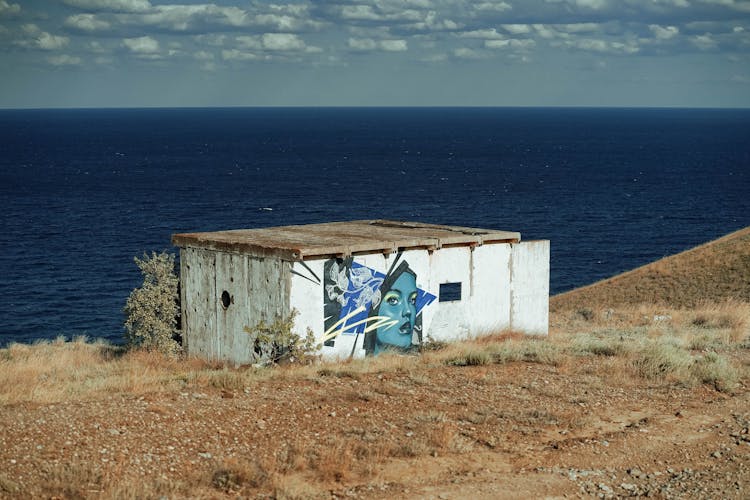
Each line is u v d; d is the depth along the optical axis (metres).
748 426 15.15
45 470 11.40
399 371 18.62
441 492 11.58
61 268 73.50
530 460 13.09
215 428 13.62
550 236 97.88
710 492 12.01
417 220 111.00
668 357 19.84
